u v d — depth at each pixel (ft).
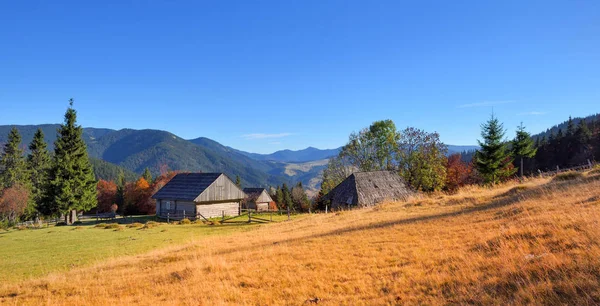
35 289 35.88
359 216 71.15
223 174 155.43
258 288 28.71
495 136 163.73
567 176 68.18
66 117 177.37
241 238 63.21
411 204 77.15
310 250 40.42
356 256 34.88
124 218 159.02
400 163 182.80
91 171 193.57
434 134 173.88
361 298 23.48
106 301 28.94
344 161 200.64
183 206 149.79
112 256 56.70
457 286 22.59
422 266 28.32
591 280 19.04
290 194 335.88
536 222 34.58
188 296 28.07
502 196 63.57
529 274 21.91
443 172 172.45
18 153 219.41
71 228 104.78
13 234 94.73
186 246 57.72
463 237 35.68
